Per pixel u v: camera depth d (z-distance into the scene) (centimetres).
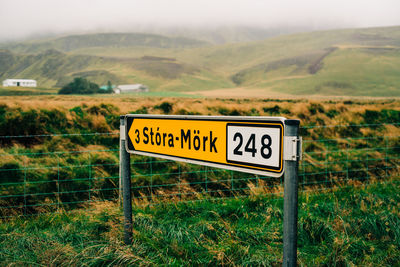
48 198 525
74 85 18150
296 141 155
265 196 470
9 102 1063
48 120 997
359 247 315
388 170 683
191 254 291
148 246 295
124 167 290
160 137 255
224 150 201
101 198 514
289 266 162
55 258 259
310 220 361
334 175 652
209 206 423
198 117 219
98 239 314
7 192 542
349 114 1221
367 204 432
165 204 430
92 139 902
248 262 270
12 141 854
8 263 262
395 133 1016
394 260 292
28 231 349
